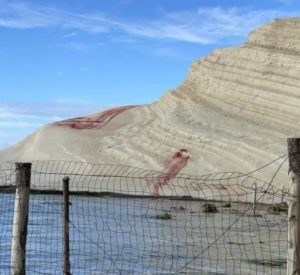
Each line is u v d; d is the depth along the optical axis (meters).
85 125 78.19
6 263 14.43
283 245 19.69
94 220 25.36
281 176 52.44
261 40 75.69
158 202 39.00
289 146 8.04
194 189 44.09
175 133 69.31
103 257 16.08
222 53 78.19
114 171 63.19
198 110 73.25
